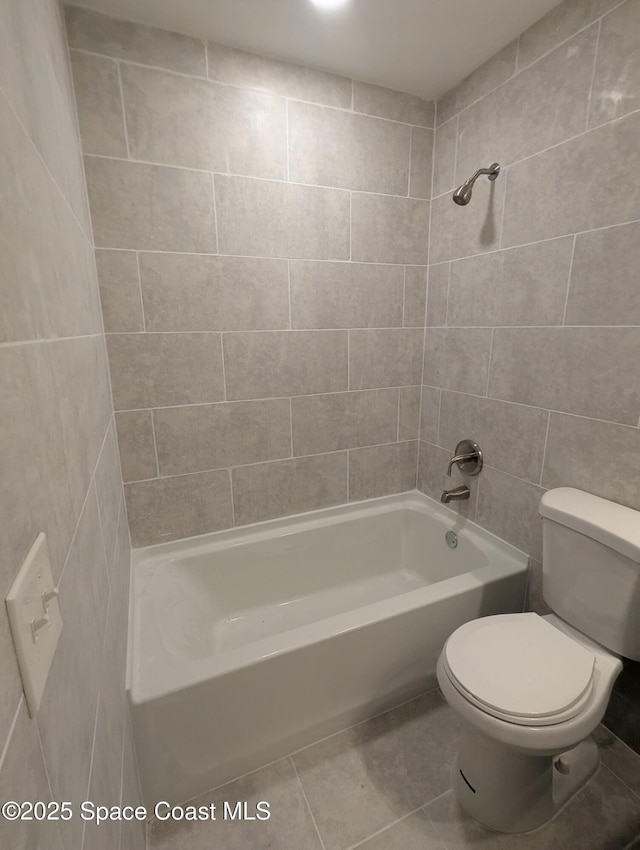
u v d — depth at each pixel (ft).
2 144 1.43
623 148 3.73
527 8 4.14
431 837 3.63
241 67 4.68
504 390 5.29
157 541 5.52
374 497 6.87
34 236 1.78
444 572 6.32
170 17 4.17
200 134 4.64
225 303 5.18
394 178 5.80
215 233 4.94
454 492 6.07
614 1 3.65
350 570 6.63
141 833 3.37
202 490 5.61
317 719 4.30
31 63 2.10
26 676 1.14
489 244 5.25
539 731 3.07
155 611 4.49
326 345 5.91
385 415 6.61
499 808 3.60
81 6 3.98
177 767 3.70
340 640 4.16
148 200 4.57
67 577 1.78
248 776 4.10
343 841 3.60
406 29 4.40
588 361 4.27
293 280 5.49
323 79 5.11
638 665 4.16
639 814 3.76
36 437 1.51
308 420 6.06
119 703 2.94
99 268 4.52
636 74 3.57
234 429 5.61
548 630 3.94
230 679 3.69
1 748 0.95
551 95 4.29
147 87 4.34
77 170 3.69
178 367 5.11
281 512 6.21
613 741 4.39
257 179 5.00
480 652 3.67
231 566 5.78
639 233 3.70
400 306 6.30
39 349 1.67
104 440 3.67
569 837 3.61
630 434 3.98
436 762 4.26
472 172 5.37
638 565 3.53
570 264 4.31
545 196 4.48
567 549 4.17
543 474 4.92
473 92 5.19
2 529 1.09
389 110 5.56
